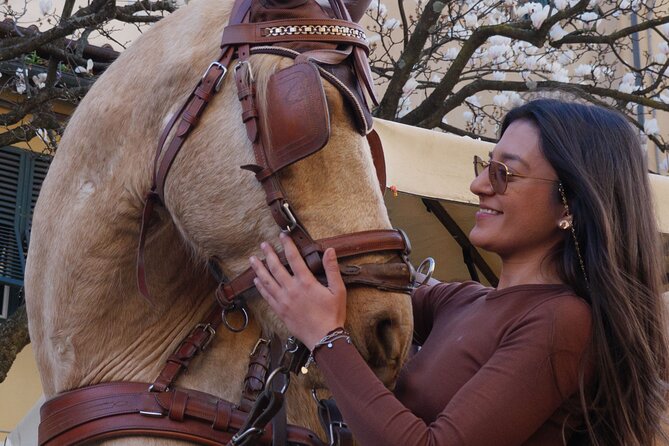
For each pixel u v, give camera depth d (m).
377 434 1.90
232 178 2.15
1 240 7.27
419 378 2.13
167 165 2.21
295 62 2.14
